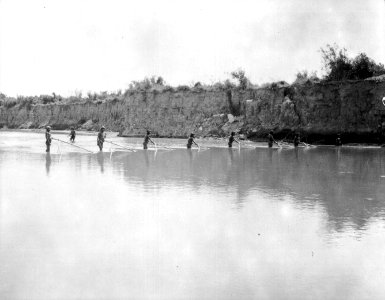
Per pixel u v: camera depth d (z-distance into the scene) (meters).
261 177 19.20
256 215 11.54
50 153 31.62
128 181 17.50
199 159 27.83
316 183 17.47
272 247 8.73
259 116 51.75
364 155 31.78
